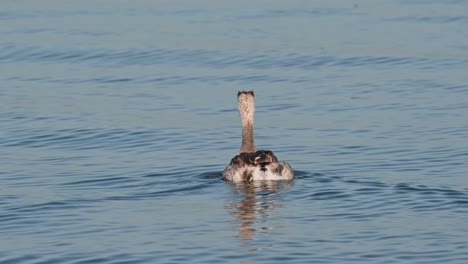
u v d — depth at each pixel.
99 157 25.16
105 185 21.95
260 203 19.80
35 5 53.38
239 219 18.75
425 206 19.31
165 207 19.80
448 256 16.47
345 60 38.25
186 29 45.16
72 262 16.69
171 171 23.30
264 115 30.17
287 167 21.64
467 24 45.38
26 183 22.36
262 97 32.62
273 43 41.62
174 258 16.70
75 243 17.62
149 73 36.75
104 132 27.97
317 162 24.25
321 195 20.19
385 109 30.33
